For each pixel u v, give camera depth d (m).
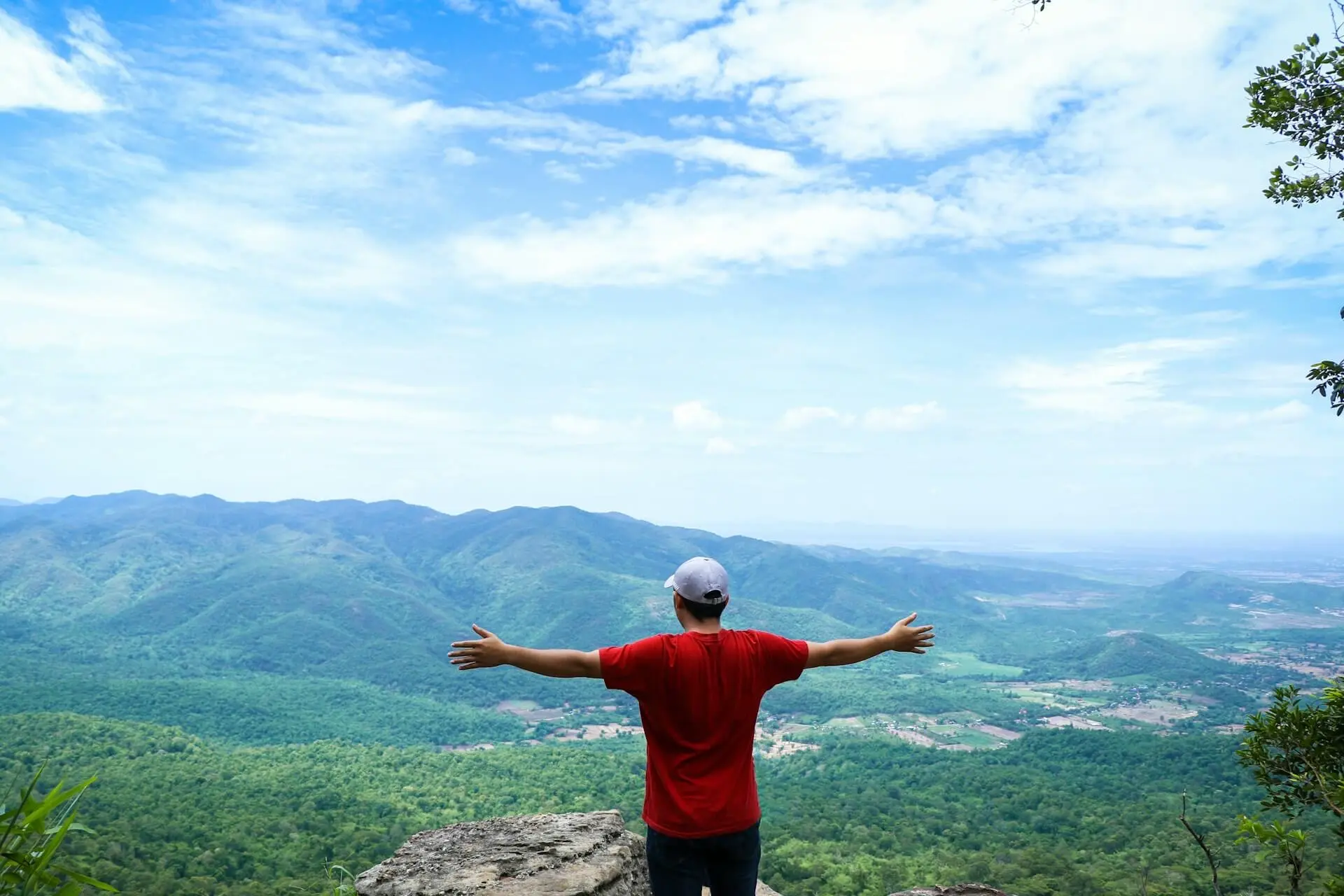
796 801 119.62
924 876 70.00
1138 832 79.75
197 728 197.12
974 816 105.25
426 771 123.94
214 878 59.09
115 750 122.62
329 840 74.44
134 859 61.34
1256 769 4.60
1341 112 5.13
